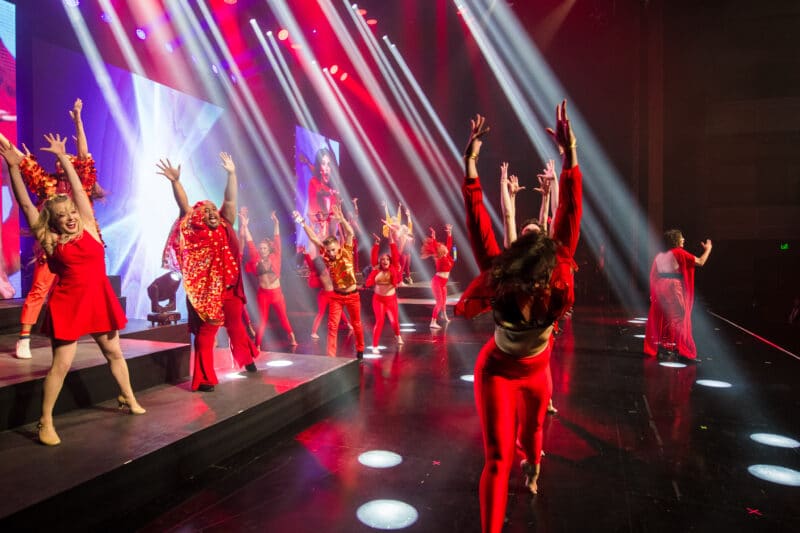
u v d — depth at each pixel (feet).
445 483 10.41
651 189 50.47
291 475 10.78
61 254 9.96
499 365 7.83
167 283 23.31
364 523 8.87
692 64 52.42
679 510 9.34
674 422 14.12
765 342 26.55
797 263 45.16
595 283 53.67
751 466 11.26
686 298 21.72
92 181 13.32
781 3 49.70
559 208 7.84
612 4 50.06
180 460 10.39
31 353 14.02
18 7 23.17
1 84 21.76
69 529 8.25
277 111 41.16
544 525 8.80
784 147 50.62
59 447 9.88
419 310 36.86
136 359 13.73
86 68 26.17
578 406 15.56
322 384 15.70
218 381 14.85
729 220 51.83
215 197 35.35
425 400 16.19
